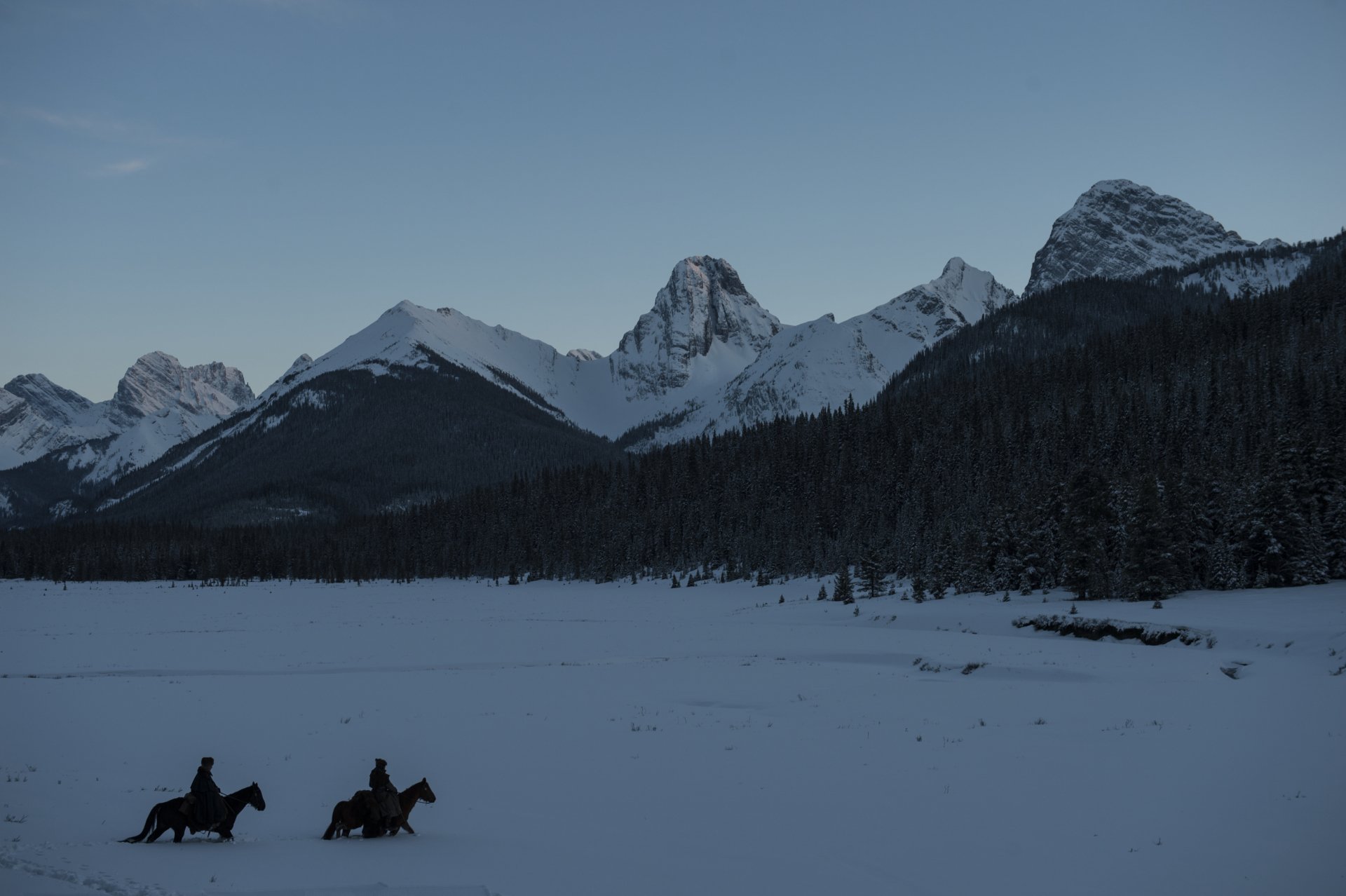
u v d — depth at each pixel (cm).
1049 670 5050
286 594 15762
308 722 3975
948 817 2252
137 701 4556
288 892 1566
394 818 2133
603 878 1752
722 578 14538
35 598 14762
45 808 2383
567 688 4978
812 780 2745
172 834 2188
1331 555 8412
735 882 1747
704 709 4275
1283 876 1755
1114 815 2206
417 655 6869
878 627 8044
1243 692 4028
